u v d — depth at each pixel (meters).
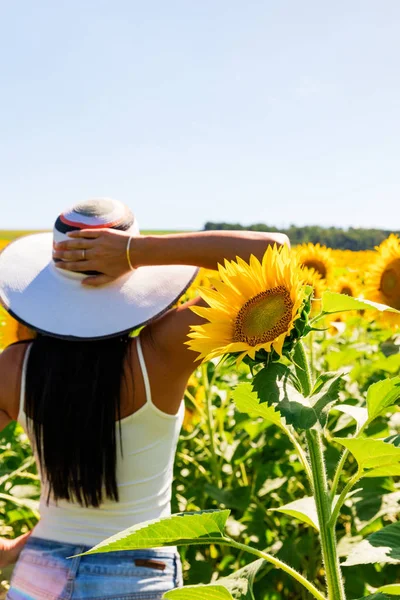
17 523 3.90
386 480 2.96
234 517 3.77
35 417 1.89
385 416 3.67
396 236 3.35
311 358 3.48
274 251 1.31
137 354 1.89
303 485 3.75
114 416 1.86
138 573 1.90
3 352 2.00
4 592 2.81
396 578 3.14
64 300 1.97
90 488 1.87
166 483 2.02
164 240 1.91
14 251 2.15
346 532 3.43
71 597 1.88
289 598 3.47
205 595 1.29
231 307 1.31
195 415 4.11
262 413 1.34
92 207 2.00
